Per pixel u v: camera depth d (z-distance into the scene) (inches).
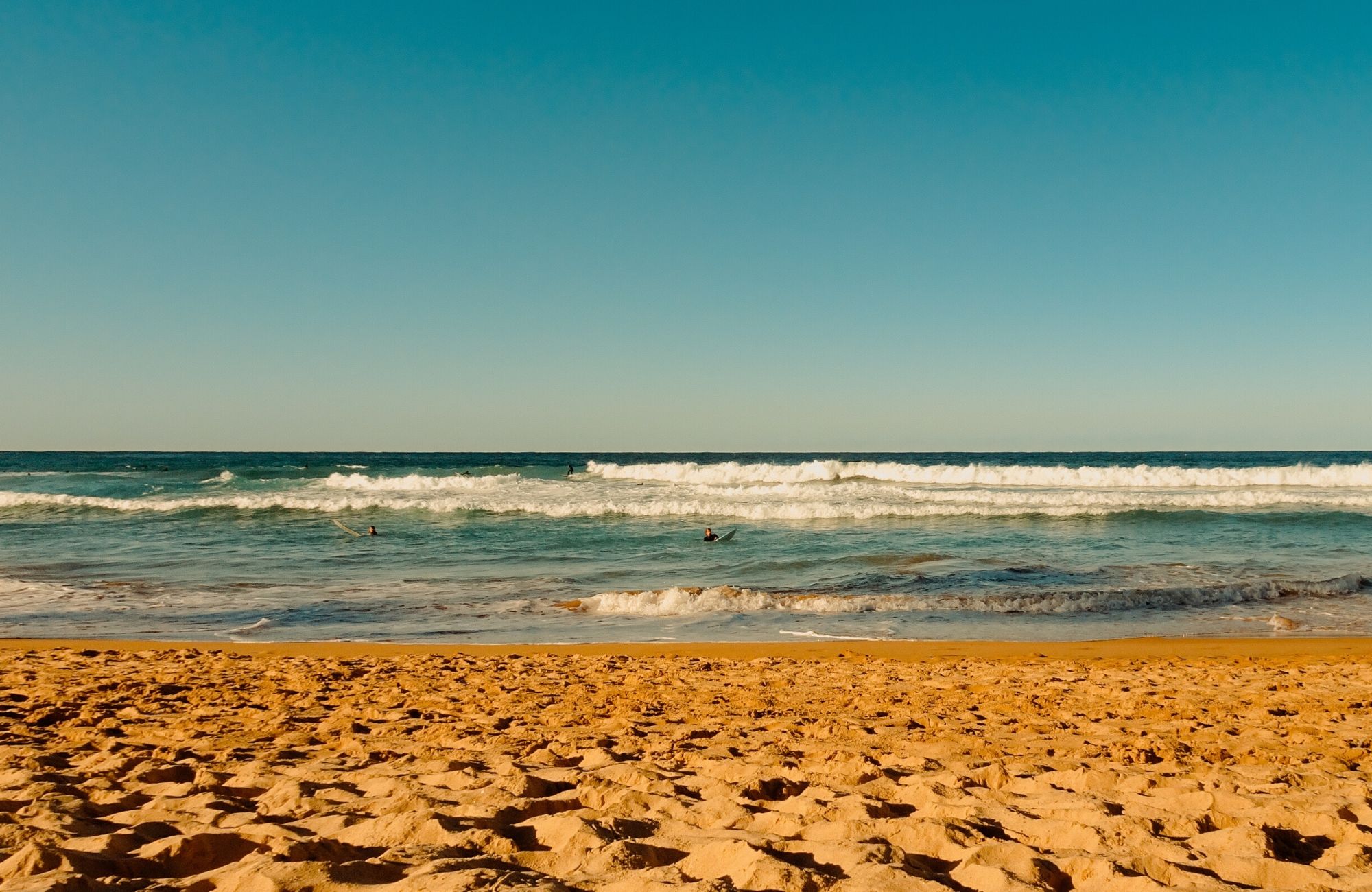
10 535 861.8
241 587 594.6
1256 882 108.3
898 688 300.7
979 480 1346.0
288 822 137.3
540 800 146.9
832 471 1419.8
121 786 164.1
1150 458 3892.7
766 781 165.6
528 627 476.1
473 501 1067.3
